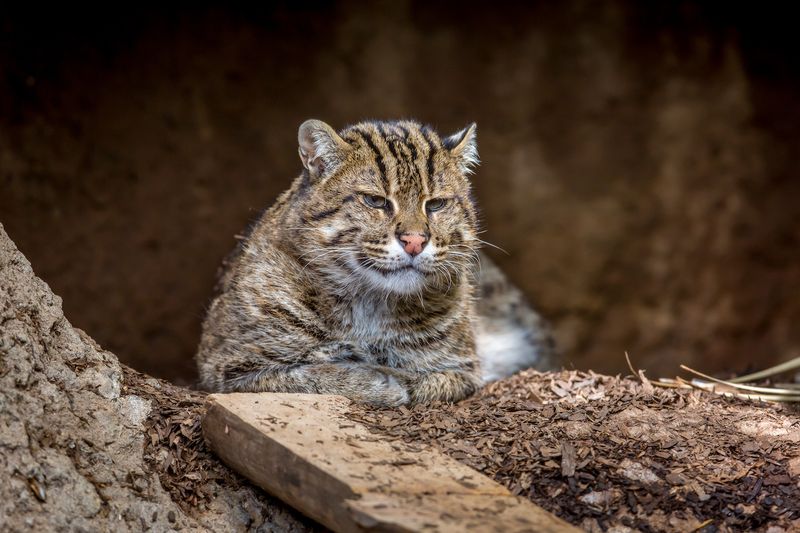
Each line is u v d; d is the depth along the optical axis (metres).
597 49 14.37
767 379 8.95
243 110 13.38
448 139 7.52
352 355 7.25
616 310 14.66
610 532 5.33
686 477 5.77
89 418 5.75
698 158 14.71
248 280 7.21
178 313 13.07
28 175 12.28
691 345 14.69
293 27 13.48
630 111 14.54
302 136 7.14
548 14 14.25
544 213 14.49
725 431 6.34
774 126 14.79
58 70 12.42
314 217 7.01
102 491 5.39
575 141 14.48
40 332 5.96
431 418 6.29
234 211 13.32
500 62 14.24
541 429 6.21
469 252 7.30
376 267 6.82
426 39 14.01
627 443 6.11
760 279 14.84
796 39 14.55
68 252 12.51
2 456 5.11
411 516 4.74
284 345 7.05
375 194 6.84
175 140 13.10
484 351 9.67
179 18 12.98
